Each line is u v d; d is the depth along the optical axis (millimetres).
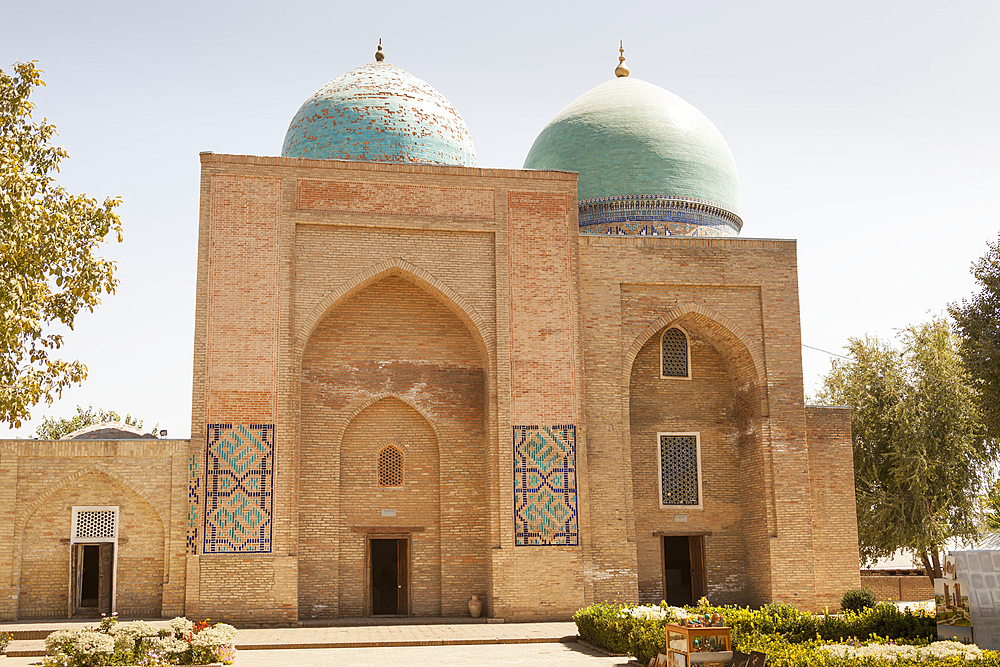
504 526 15797
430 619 15688
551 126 20875
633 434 17656
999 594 9953
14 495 14883
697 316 17547
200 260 15609
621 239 17297
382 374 16859
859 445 23156
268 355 15539
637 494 17453
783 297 17703
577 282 16766
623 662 11141
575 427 16281
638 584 17125
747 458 17688
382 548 16750
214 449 15117
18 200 10305
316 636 13594
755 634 10719
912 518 21906
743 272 17625
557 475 16078
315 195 16188
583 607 15719
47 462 15070
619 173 19641
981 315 17547
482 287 16562
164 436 18828
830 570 17078
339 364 16734
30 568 14891
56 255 11148
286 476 15234
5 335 10000
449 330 17172
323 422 16500
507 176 16906
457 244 16609
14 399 10758
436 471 16891
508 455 16016
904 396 22859
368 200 16344
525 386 16297
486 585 16266
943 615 10633
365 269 16219
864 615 11922
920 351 23234
